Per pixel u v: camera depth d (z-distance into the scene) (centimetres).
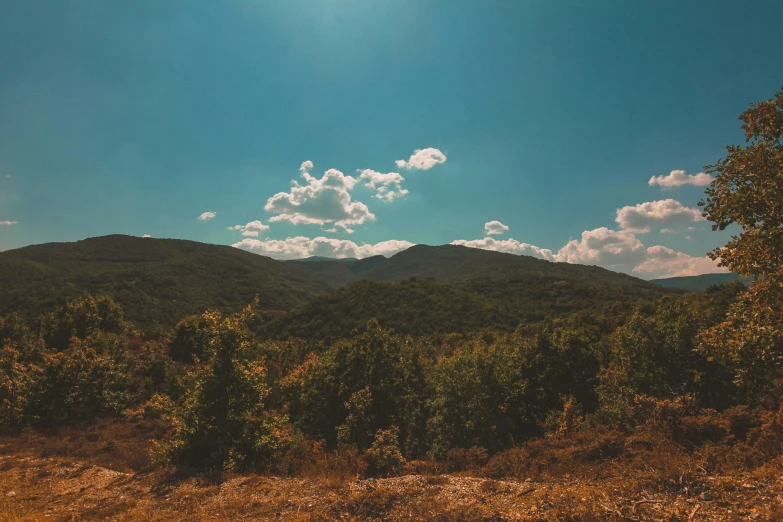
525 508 670
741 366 874
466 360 2711
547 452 1010
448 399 2481
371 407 2308
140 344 4612
